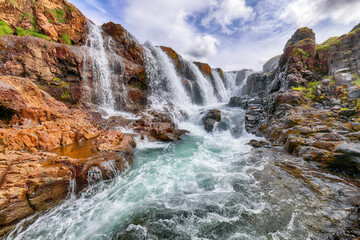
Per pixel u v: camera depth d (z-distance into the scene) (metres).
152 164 8.66
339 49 13.71
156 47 25.25
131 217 4.78
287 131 9.49
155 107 18.94
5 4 12.01
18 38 11.09
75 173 5.77
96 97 14.79
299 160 7.54
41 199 4.86
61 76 12.88
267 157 8.32
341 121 8.93
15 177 4.71
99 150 7.52
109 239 4.09
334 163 6.44
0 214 4.05
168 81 23.64
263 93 20.08
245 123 14.30
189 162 8.83
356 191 4.92
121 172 7.15
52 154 6.57
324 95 11.79
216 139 13.52
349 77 11.71
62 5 15.16
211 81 33.00
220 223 4.31
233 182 6.39
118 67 17.28
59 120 9.46
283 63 17.95
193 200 5.41
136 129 12.70
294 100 12.08
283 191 5.41
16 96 7.78
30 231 4.37
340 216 3.98
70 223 4.66
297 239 3.59
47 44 12.04
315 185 5.50
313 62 15.43
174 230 4.20
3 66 10.24
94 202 5.57
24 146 6.44
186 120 20.06
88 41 16.47
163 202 5.40
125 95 17.45
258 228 4.04
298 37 21.95
